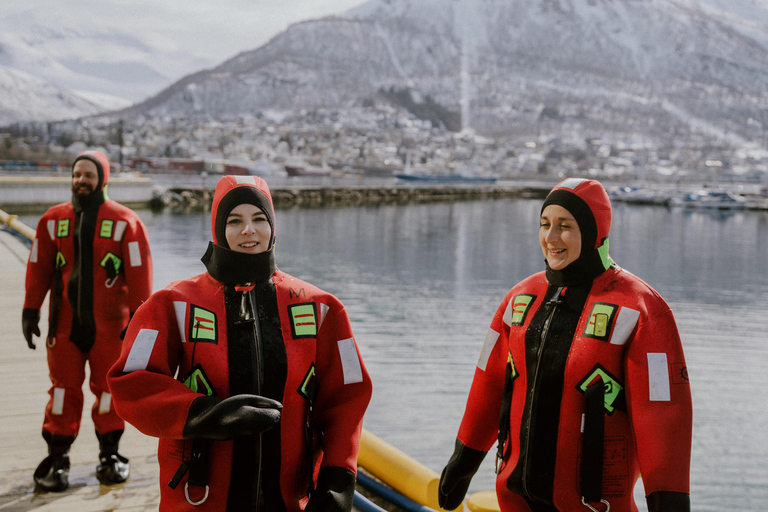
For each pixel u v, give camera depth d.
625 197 99.06
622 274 1.96
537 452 1.90
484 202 91.25
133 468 3.71
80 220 3.33
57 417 3.40
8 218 15.38
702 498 8.52
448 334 16.61
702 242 46.34
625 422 1.87
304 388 1.90
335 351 1.98
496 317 2.18
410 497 3.13
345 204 76.00
